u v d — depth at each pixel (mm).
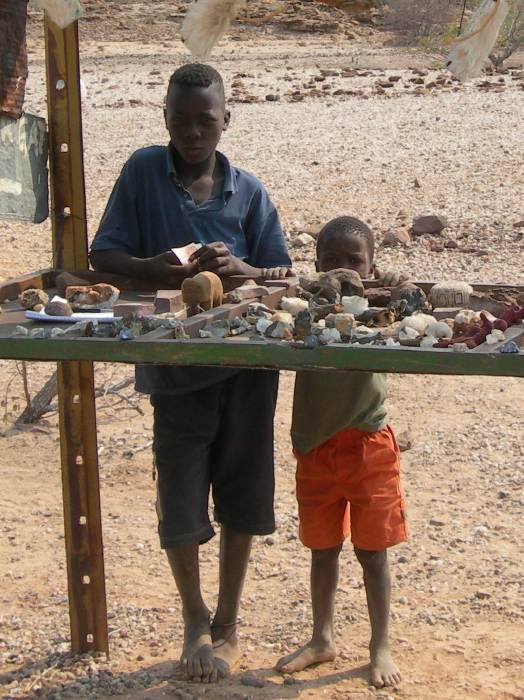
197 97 2982
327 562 3211
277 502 4707
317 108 19344
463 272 8523
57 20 2582
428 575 3971
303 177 12891
